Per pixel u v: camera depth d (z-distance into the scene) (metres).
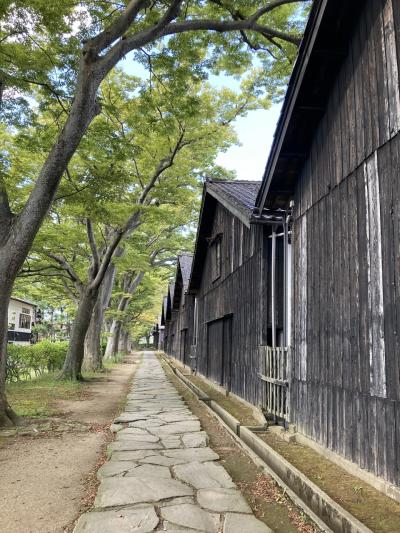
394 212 3.90
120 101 12.22
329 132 5.40
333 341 5.05
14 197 10.79
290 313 6.61
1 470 5.05
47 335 48.66
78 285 15.48
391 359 3.86
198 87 12.91
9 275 7.27
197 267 16.92
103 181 10.01
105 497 4.02
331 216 5.25
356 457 4.43
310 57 5.07
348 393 4.64
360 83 4.66
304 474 4.46
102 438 6.73
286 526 3.58
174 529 3.38
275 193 6.80
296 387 6.21
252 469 5.09
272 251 7.83
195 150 13.93
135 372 20.09
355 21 4.78
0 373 7.42
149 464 5.10
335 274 5.06
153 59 9.46
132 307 38.66
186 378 16.69
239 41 9.95
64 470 5.07
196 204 18.72
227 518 3.61
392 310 3.87
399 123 3.88
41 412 8.55
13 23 7.87
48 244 13.88
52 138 9.71
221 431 7.21
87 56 7.19
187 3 9.16
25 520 3.68
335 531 3.47
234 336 10.84
